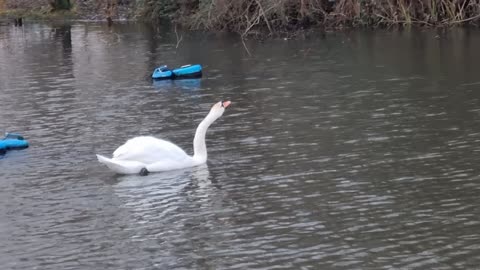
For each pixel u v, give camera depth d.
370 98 18.66
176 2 40.62
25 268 9.86
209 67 25.75
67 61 28.48
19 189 13.02
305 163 13.58
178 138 15.97
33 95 21.69
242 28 34.84
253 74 23.59
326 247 10.04
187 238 10.55
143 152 13.64
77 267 9.82
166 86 22.45
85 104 20.06
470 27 31.88
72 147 15.62
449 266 9.33
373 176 12.69
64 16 44.62
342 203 11.56
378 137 14.96
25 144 15.72
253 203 11.75
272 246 10.14
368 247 9.98
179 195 12.31
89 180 13.34
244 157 14.16
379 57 25.50
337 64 24.48
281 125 16.42
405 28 32.69
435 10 32.72
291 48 29.03
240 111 18.14
